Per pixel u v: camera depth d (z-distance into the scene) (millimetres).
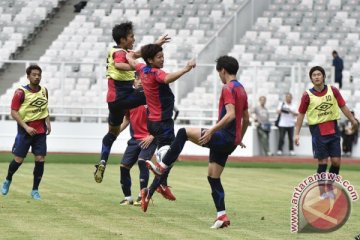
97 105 59812
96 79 60406
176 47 66250
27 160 48125
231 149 23266
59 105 60188
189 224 24172
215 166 23516
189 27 69062
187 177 39625
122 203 28484
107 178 38125
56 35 71562
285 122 57750
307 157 56188
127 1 73000
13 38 70312
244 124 23750
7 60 63625
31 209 26766
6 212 26016
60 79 60781
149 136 28047
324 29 67312
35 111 29438
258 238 21875
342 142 57250
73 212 26266
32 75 29406
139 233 22328
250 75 61250
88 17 71750
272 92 60344
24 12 72938
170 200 28391
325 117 30094
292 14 68875
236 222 24719
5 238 21281
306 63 63750
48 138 60031
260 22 68312
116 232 22453
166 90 25594
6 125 60125
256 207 28328
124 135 58469
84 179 37562
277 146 58906
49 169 43125
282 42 66250
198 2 71812
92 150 59781
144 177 28156
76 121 59969
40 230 22625
